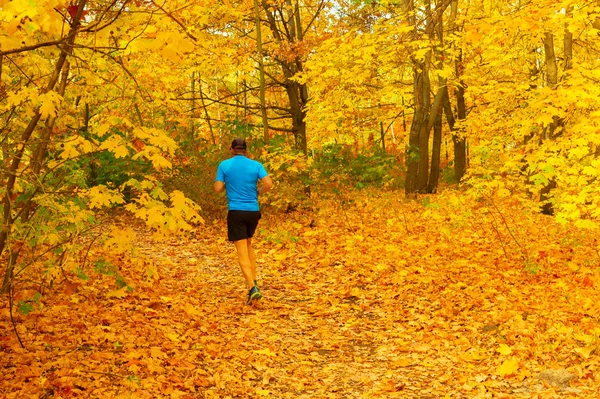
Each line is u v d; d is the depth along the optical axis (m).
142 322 5.92
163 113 13.12
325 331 6.19
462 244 10.41
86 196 5.35
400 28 10.64
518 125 9.26
